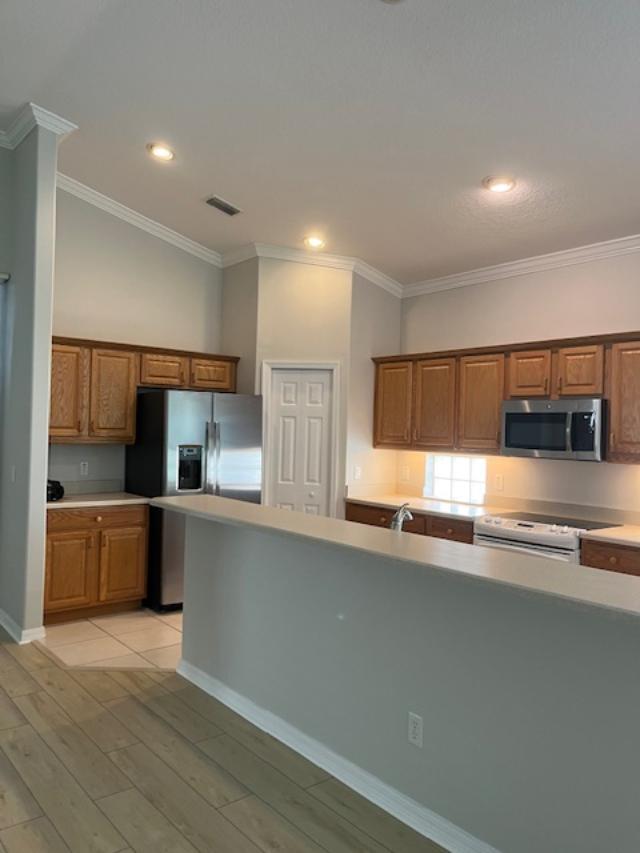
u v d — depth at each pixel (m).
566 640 1.82
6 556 4.27
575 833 1.79
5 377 4.40
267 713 2.88
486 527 4.28
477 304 5.28
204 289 5.74
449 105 3.15
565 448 4.16
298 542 2.59
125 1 2.85
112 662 3.69
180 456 4.79
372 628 2.39
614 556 3.65
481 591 2.03
